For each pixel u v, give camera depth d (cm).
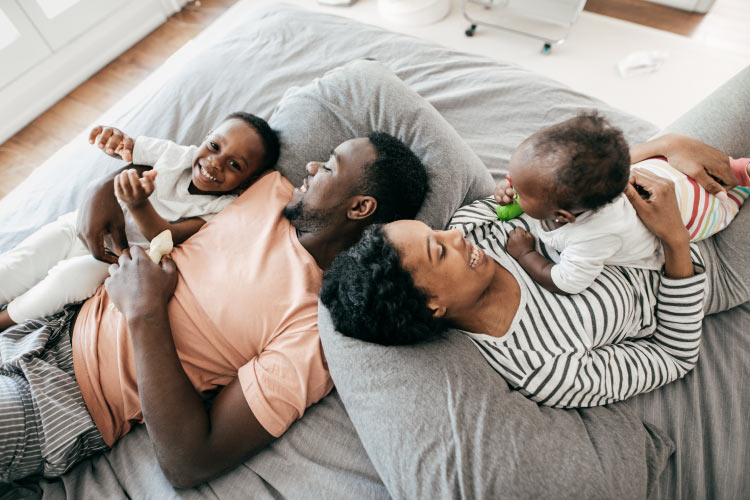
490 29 203
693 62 184
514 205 89
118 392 82
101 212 94
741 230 90
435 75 139
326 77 112
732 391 83
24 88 183
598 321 75
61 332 88
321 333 77
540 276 79
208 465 72
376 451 69
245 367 78
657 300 83
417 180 92
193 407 73
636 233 76
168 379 73
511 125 130
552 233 79
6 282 93
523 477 61
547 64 188
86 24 195
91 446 83
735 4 206
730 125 92
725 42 191
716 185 82
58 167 124
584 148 63
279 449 81
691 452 77
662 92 175
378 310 68
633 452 68
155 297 79
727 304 91
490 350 77
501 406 68
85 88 198
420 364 71
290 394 76
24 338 85
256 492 76
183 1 227
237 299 83
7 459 74
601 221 73
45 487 80
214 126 128
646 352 80
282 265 87
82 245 101
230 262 87
